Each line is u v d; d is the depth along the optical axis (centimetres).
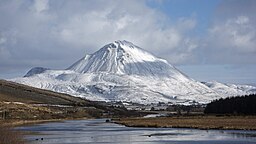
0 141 7456
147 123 16562
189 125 14550
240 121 15988
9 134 8300
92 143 8462
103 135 10725
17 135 8800
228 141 8438
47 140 9112
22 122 17250
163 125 15062
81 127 14862
